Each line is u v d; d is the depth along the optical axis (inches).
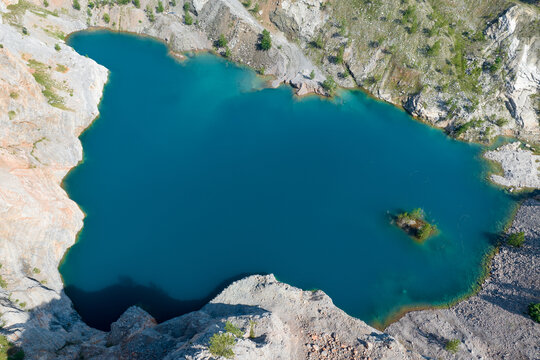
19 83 2942.9
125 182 3440.0
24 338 1903.3
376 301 2819.9
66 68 3841.0
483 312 2733.8
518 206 3599.9
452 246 3243.1
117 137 3848.4
